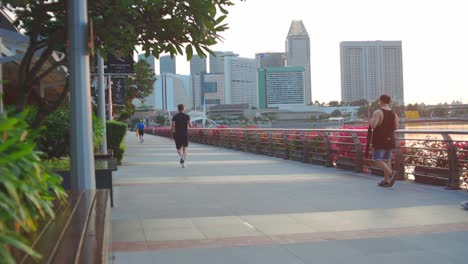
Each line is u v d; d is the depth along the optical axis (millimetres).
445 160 10500
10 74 14125
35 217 2293
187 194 9781
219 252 5375
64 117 8992
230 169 15148
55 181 2619
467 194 9242
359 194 9570
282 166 16156
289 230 6453
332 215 7449
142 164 17172
